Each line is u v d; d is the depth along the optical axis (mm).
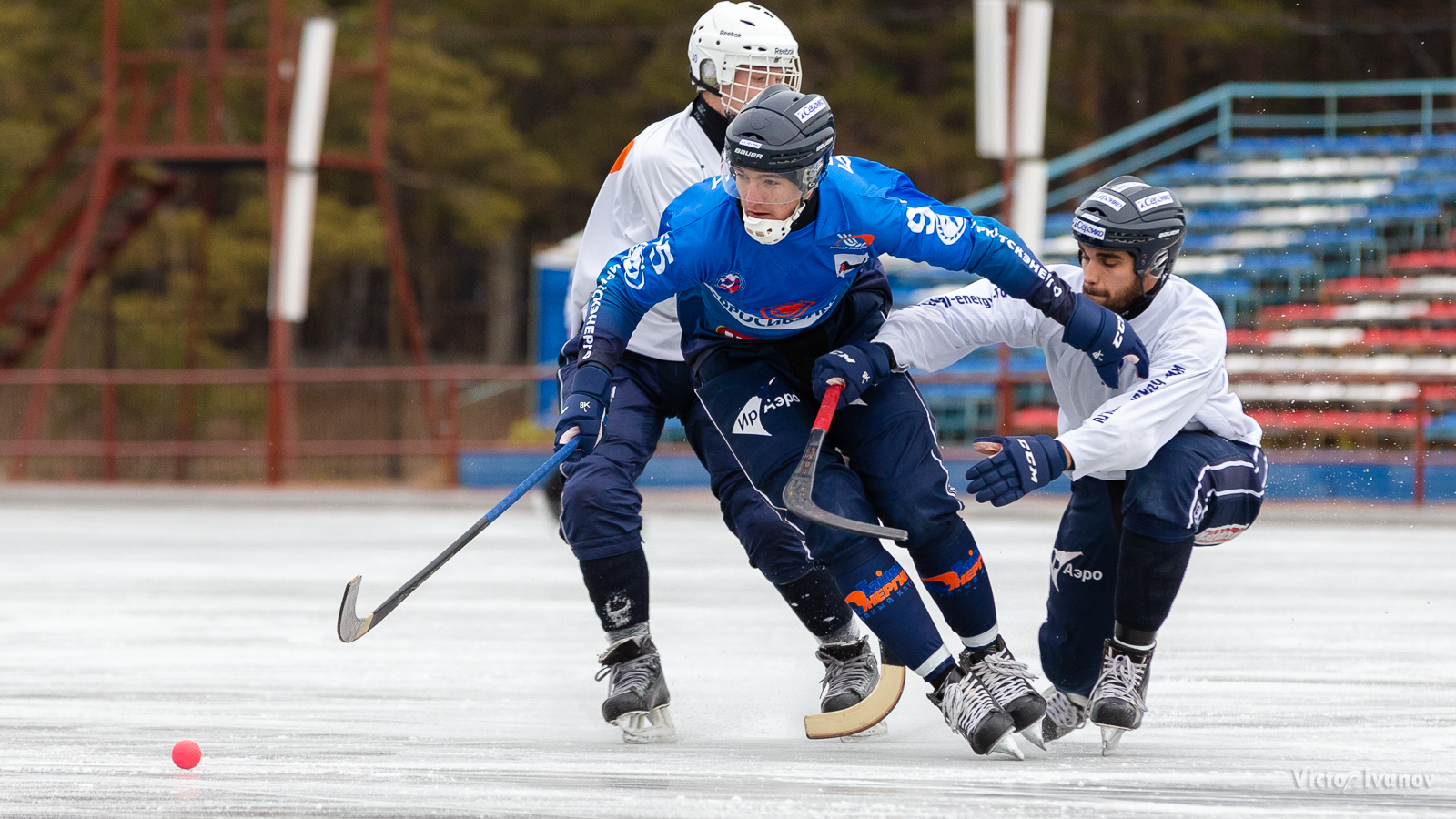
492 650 21438
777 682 18484
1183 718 15617
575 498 14734
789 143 12438
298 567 33250
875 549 13359
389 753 13883
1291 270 65500
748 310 13656
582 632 23281
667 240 13477
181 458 68500
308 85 58531
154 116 104938
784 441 13805
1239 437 13727
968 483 12953
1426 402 55844
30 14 101812
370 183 116938
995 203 73688
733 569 31500
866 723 13984
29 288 73312
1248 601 26234
